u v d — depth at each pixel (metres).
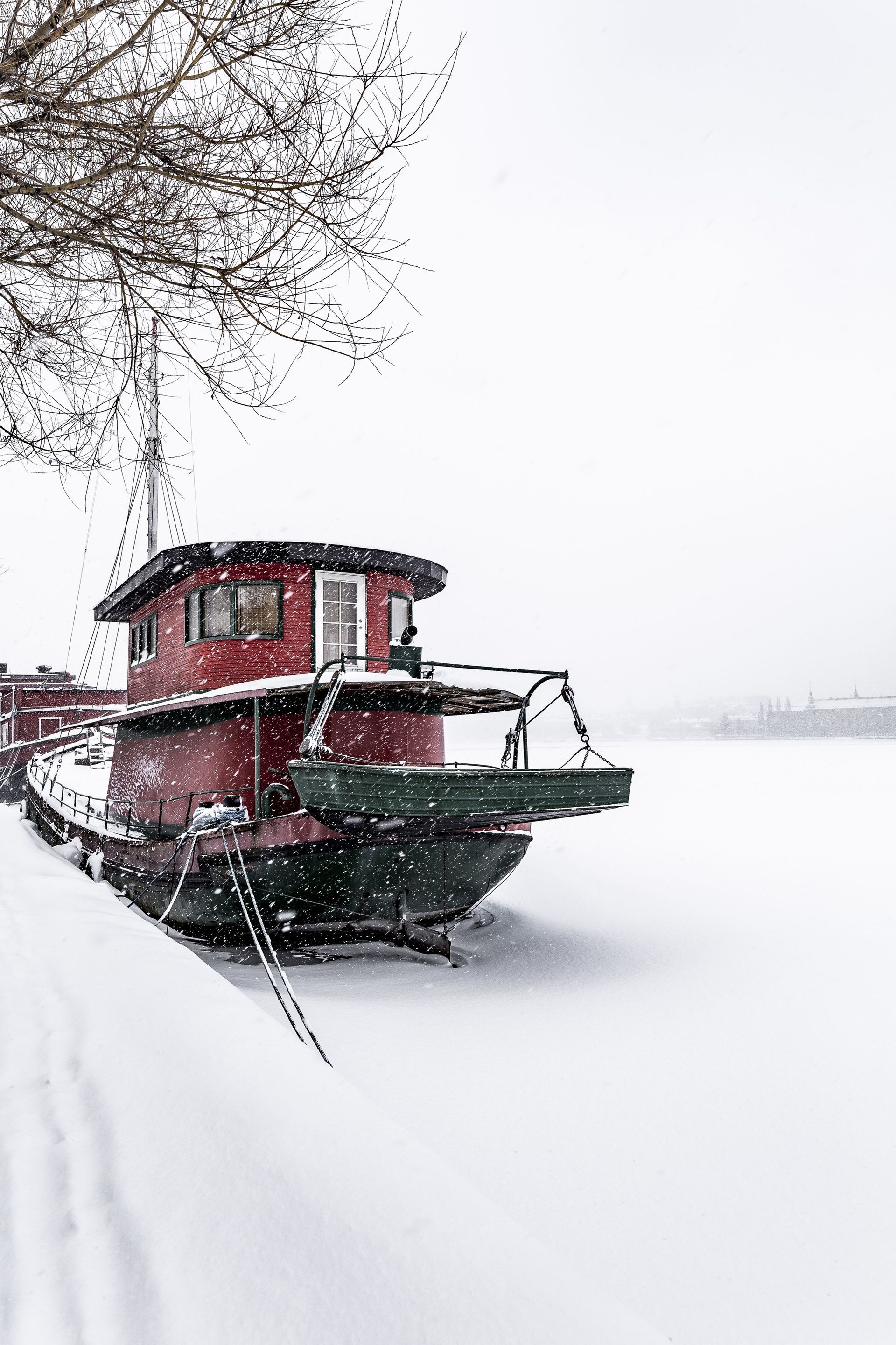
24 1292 2.66
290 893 9.44
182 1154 3.54
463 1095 5.96
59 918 7.97
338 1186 3.27
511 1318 2.59
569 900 14.73
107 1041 4.76
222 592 11.40
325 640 11.52
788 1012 8.06
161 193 4.21
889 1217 4.50
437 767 9.65
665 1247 4.19
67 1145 3.63
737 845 20.70
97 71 3.75
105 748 24.50
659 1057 6.84
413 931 9.99
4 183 4.16
